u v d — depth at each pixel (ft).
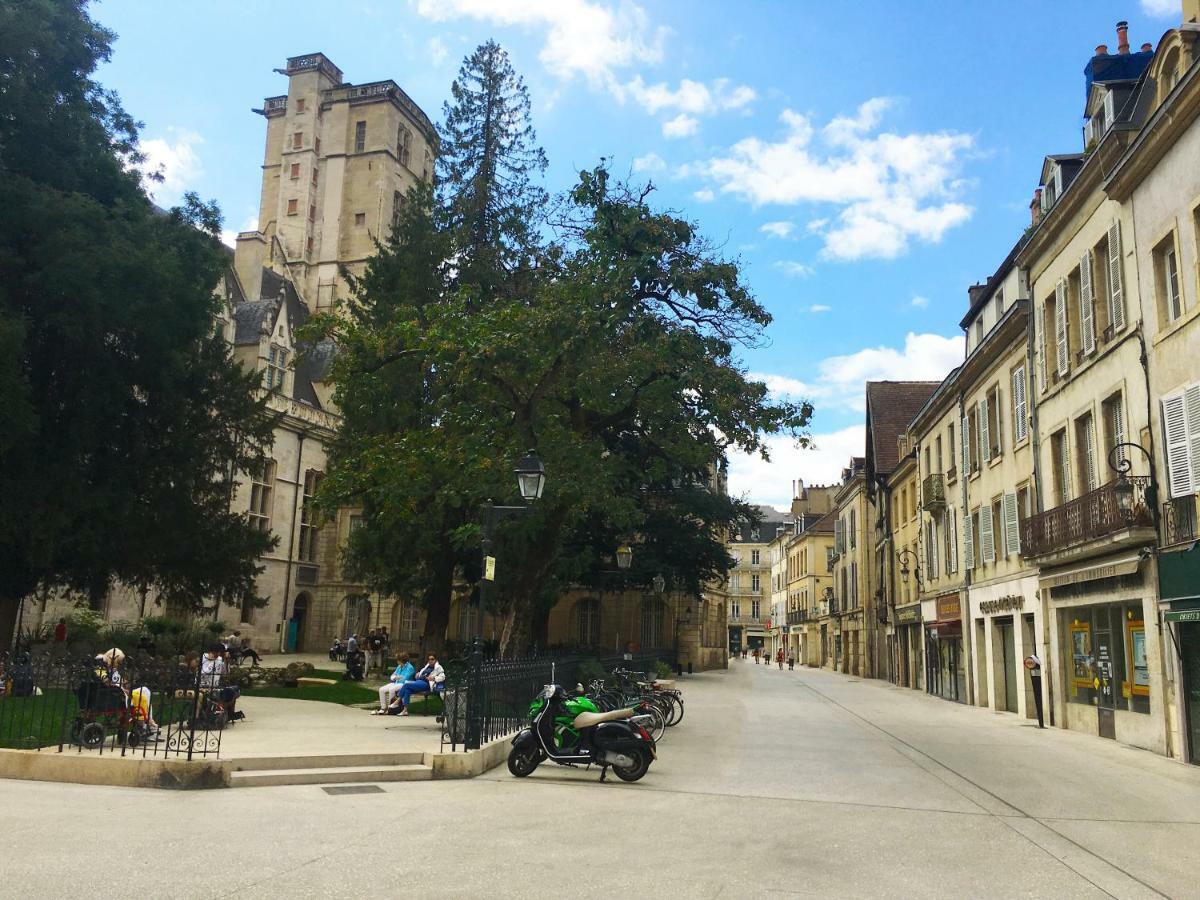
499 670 45.14
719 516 140.36
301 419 169.07
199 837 24.94
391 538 93.66
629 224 63.62
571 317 60.95
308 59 225.35
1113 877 23.72
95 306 70.28
